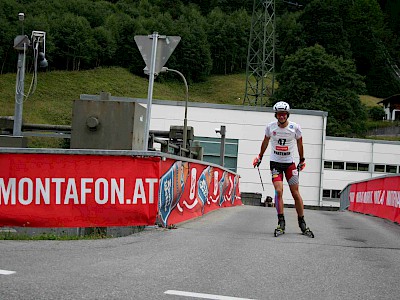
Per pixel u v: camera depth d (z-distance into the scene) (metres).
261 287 3.93
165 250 5.38
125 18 107.19
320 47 65.62
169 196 7.31
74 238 6.31
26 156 6.68
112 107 8.93
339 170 40.59
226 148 32.03
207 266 4.63
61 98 77.00
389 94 112.19
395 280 4.41
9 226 6.66
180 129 15.21
